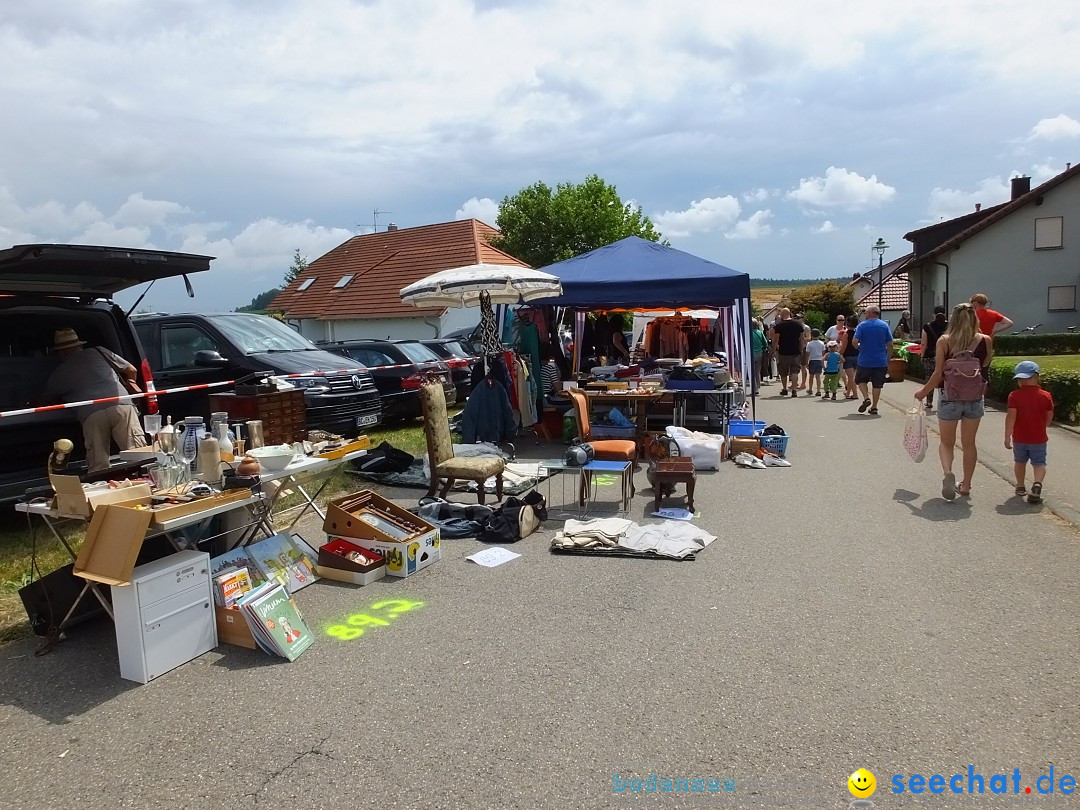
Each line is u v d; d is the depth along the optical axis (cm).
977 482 742
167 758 297
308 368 942
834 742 298
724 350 1516
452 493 736
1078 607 430
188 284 612
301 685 355
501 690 344
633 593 464
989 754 289
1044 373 1087
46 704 343
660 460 703
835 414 1311
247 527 498
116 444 613
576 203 3047
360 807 264
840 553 535
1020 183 3772
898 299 4853
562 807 261
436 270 2980
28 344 664
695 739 301
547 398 1065
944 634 396
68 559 530
